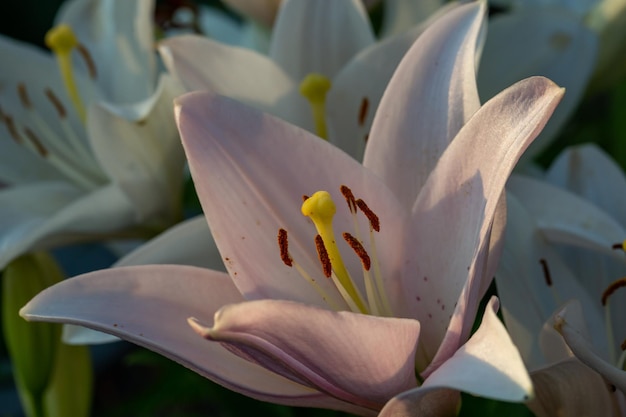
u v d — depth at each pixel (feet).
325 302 1.69
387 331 1.54
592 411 1.64
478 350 1.48
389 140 1.73
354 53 2.06
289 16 2.04
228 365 1.65
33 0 3.32
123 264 1.83
